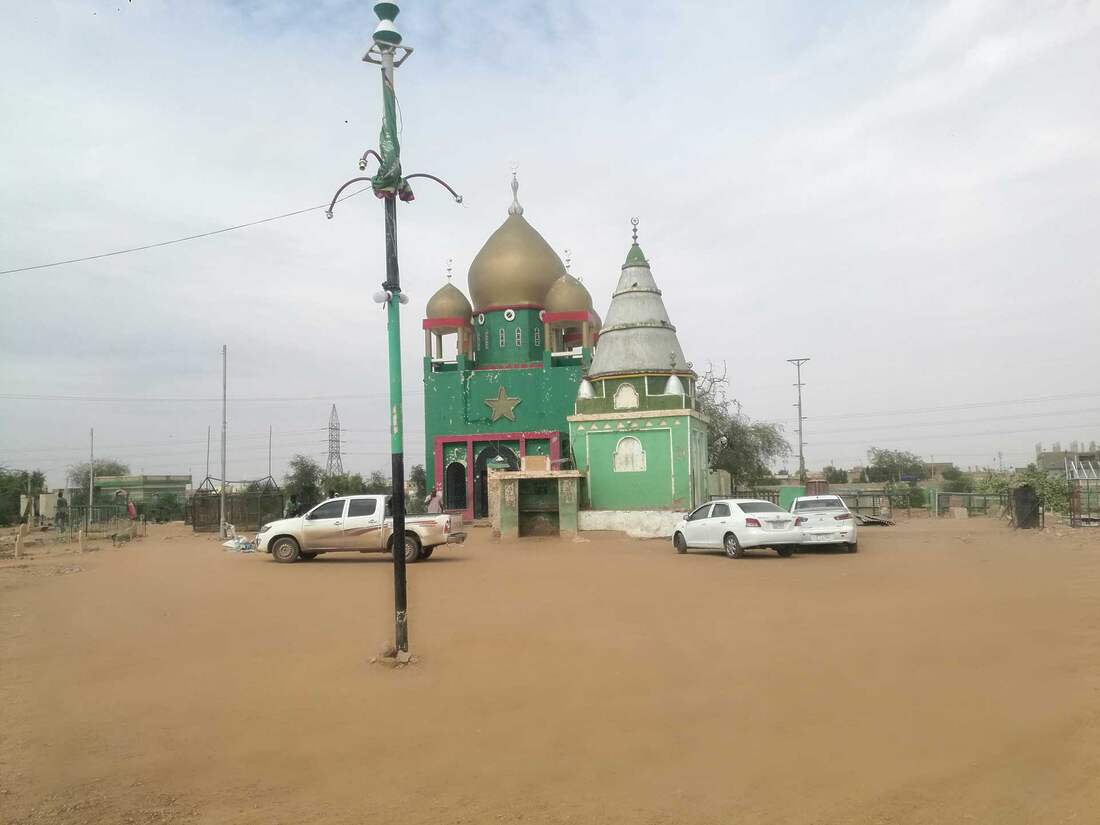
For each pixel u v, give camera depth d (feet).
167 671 31.50
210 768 21.13
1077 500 106.83
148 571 70.90
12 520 194.70
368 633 37.99
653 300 124.06
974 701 24.94
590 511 107.55
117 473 350.43
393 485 32.73
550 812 18.01
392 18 34.09
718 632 36.32
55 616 46.09
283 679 29.78
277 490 144.56
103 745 22.99
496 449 159.74
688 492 107.86
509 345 167.63
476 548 91.20
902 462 333.01
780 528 71.51
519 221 174.81
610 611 42.73
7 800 19.24
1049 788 18.43
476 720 24.48
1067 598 43.96
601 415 111.34
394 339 34.14
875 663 29.94
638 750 21.61
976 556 69.31
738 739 22.21
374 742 22.79
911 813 17.37
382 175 33.81
